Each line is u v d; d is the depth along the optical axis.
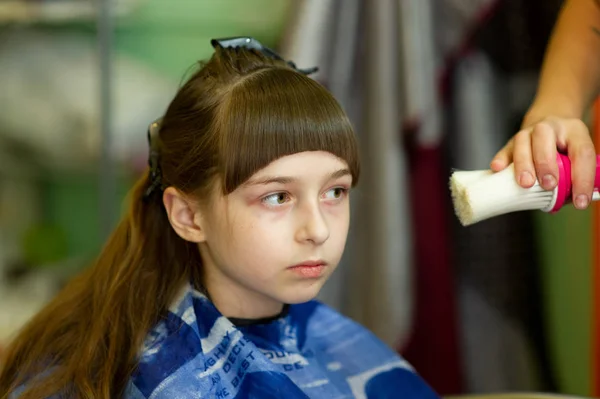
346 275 1.88
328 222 1.03
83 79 2.12
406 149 1.81
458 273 1.93
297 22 1.71
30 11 2.00
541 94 1.17
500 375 1.95
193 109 1.07
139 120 2.12
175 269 1.16
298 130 0.99
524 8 1.81
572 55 1.18
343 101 1.79
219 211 1.04
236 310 1.13
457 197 0.98
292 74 1.05
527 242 1.94
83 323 1.19
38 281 2.27
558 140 0.99
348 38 1.77
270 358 1.12
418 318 1.87
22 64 2.12
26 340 1.22
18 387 1.13
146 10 2.15
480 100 1.82
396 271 1.78
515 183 0.96
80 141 2.12
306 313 1.24
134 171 2.12
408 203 1.81
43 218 2.37
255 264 1.02
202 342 1.08
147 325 1.11
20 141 2.16
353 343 1.25
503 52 1.84
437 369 1.88
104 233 2.05
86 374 1.09
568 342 1.94
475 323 1.94
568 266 1.91
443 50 1.78
